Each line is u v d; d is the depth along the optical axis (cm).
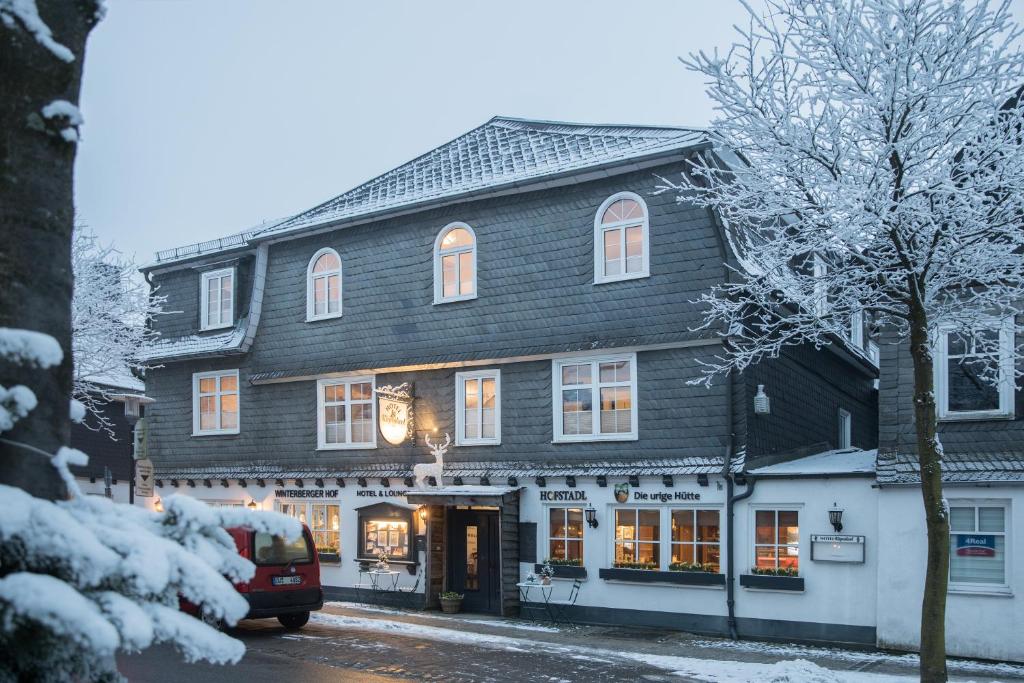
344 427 2294
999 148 1206
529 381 1994
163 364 2655
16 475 355
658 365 1836
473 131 2345
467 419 2084
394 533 2150
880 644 1535
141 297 2280
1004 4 1179
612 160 1872
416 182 2270
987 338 1548
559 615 1867
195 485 2541
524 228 2023
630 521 1831
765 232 1867
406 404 2158
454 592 2041
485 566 2022
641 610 1783
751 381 1802
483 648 1505
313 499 2297
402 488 2142
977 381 1560
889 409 1608
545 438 1958
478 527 2042
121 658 1330
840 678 1225
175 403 2623
